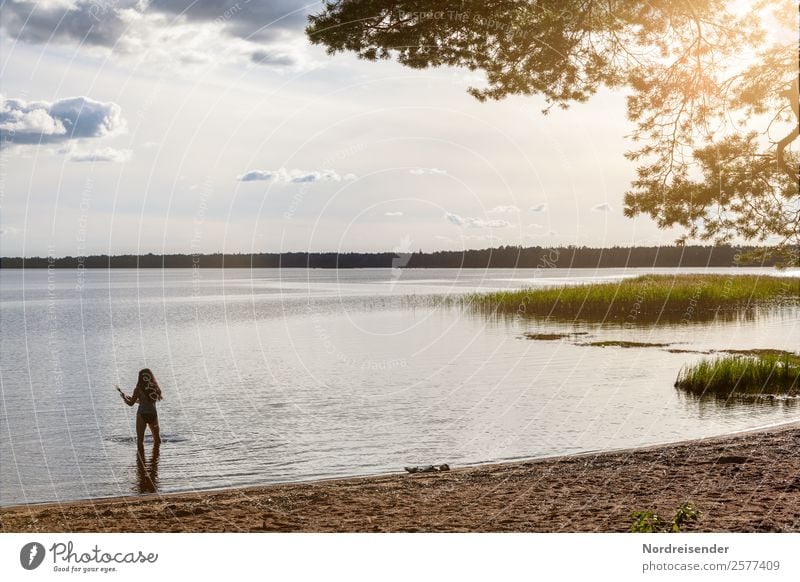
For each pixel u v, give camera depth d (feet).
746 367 70.38
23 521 27.25
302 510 27.81
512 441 49.26
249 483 39.75
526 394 69.46
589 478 31.58
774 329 127.85
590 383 74.79
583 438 49.52
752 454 34.94
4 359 108.68
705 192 37.27
